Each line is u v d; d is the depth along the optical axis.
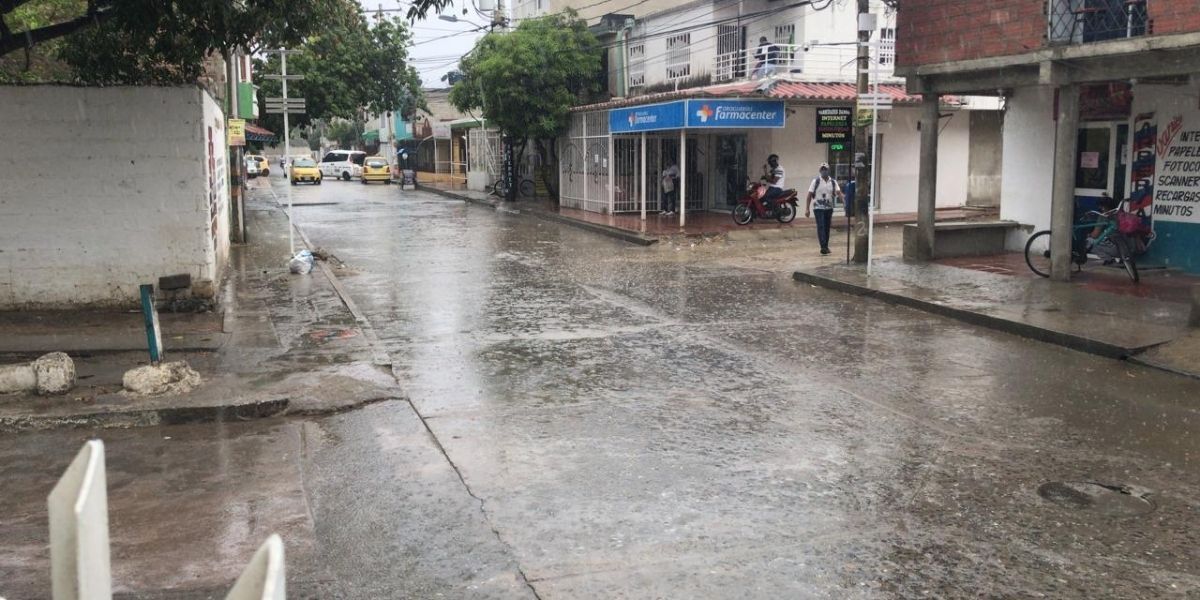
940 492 5.85
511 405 7.90
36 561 4.73
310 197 39.41
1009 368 9.27
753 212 23.67
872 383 8.67
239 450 6.68
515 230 24.72
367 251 19.86
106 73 12.01
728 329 11.35
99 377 8.37
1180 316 10.94
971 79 14.41
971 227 16.67
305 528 5.24
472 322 11.85
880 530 5.24
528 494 5.79
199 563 4.75
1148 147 14.50
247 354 9.52
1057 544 5.06
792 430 7.18
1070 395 8.24
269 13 9.63
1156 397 8.17
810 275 15.05
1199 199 13.84
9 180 10.98
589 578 4.61
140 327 10.59
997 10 13.52
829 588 4.52
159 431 7.15
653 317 12.20
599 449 6.69
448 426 7.28
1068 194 13.28
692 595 4.43
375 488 5.89
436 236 23.11
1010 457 6.54
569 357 9.80
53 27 9.24
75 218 11.23
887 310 12.59
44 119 10.95
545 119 29.91
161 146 11.32
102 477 1.29
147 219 11.44
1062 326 10.55
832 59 25.09
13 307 11.20
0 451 6.59
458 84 35.28
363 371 8.76
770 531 5.21
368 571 4.69
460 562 4.80
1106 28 12.70
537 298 13.78
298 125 40.47
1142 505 5.64
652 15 30.86
